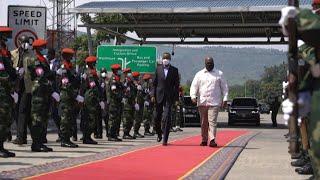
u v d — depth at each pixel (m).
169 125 13.34
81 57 39.38
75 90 12.38
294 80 4.20
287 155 11.31
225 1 30.27
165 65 13.50
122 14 32.16
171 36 39.41
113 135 15.18
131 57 31.06
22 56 11.88
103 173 8.09
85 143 13.67
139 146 13.09
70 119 12.41
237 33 37.75
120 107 15.22
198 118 31.94
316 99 3.96
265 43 36.59
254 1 29.78
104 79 15.61
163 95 13.48
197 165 9.20
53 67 13.00
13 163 9.17
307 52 4.58
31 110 11.09
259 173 8.52
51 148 11.76
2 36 9.48
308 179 7.78
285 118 4.22
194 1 30.94
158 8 29.69
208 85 12.88
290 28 4.03
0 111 9.57
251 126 33.69
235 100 35.25
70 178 7.50
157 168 8.77
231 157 10.49
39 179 7.32
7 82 9.54
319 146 3.88
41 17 14.58
